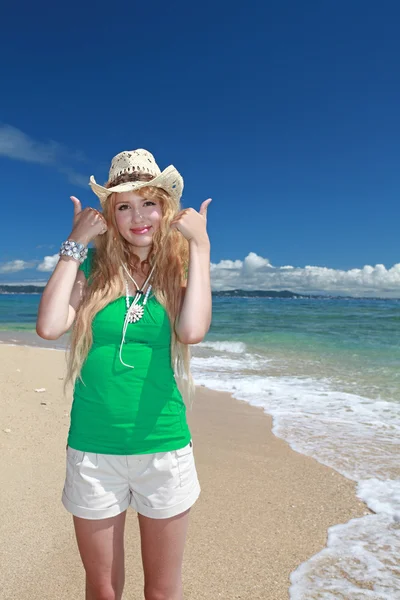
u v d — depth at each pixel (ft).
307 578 9.30
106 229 7.04
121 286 6.81
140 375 6.46
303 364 34.32
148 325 6.56
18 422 17.40
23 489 12.30
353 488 13.52
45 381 24.80
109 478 6.38
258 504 12.55
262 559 9.96
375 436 18.19
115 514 6.41
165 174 7.05
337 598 8.70
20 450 14.80
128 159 7.52
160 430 6.45
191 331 6.70
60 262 6.73
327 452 16.49
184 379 7.21
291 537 10.85
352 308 114.93
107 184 7.80
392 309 107.24
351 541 10.66
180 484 6.52
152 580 6.64
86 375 6.54
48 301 6.52
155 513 6.42
